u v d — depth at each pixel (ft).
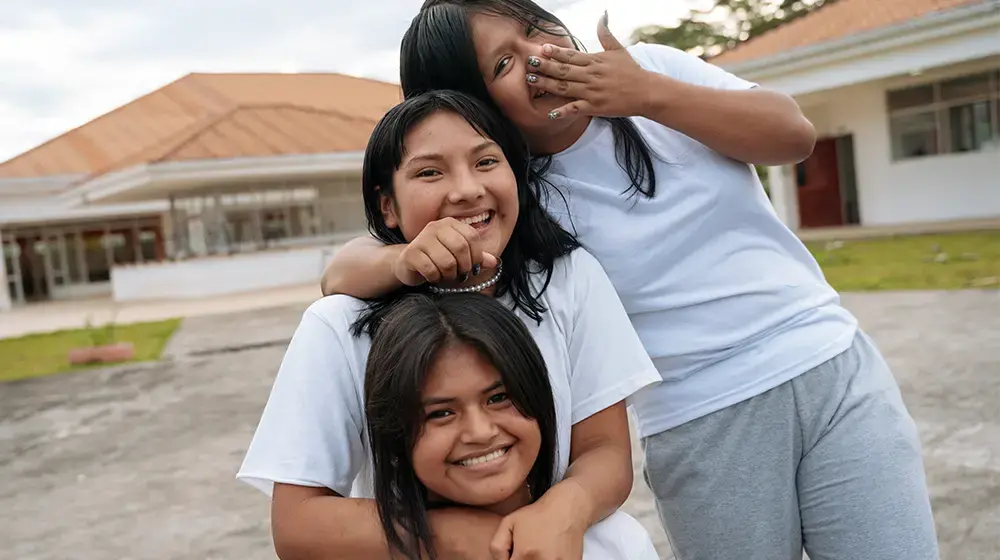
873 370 5.50
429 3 5.19
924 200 51.21
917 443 5.35
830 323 5.54
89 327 39.50
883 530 4.98
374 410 4.25
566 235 5.13
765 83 46.39
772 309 5.46
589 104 5.05
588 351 4.92
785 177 58.54
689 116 5.18
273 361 29.37
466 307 4.32
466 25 4.99
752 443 5.36
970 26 38.27
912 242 39.96
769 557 5.34
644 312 5.53
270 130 65.77
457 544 4.21
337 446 4.54
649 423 5.69
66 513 14.69
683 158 5.56
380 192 4.92
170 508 14.35
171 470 16.83
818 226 57.77
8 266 84.99
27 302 84.89
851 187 56.29
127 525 13.67
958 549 9.46
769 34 56.34
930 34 39.63
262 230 71.72
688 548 5.65
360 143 64.90
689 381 5.49
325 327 4.64
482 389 4.19
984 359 17.76
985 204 48.47
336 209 71.82
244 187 68.74
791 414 5.32
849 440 5.19
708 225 5.48
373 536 4.24
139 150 75.41
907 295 26.53
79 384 28.04
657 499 5.84
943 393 15.67
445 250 4.28
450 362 4.18
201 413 22.08
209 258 64.95
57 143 89.04
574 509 4.21
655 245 5.40
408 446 4.25
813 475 5.29
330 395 4.53
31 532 13.82
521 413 4.30
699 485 5.50
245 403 22.85
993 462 11.96
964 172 49.11
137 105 92.38
